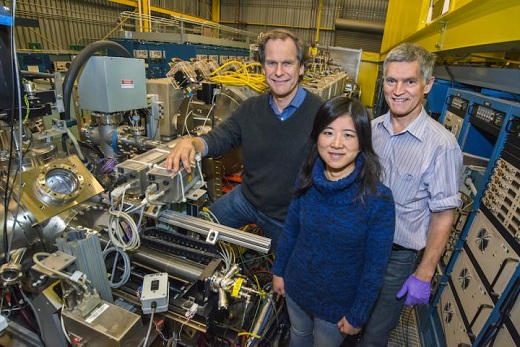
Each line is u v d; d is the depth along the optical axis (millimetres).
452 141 1106
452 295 1559
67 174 1141
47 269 834
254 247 1166
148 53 4852
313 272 1057
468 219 1509
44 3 4855
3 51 951
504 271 1138
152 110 1655
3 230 914
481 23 1317
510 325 1067
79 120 1579
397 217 1254
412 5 3068
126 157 1520
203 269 1102
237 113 1577
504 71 1373
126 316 884
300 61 1362
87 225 1130
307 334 1300
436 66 2564
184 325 1031
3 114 1010
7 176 938
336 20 7992
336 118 874
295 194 1100
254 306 1409
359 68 7223
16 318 1102
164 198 1147
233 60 2287
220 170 1903
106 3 5887
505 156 1253
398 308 1399
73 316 871
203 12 8781
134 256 1174
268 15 8828
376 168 917
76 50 5031
